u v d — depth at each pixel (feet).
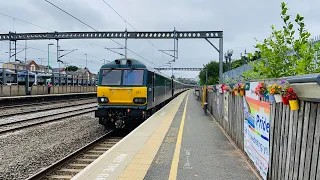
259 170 19.60
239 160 24.07
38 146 37.91
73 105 100.58
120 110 48.78
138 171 21.27
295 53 22.89
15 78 119.65
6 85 106.83
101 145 39.52
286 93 13.17
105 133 49.24
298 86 12.40
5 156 32.68
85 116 69.10
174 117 55.36
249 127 22.81
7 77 114.32
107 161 23.89
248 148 23.34
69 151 36.78
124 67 49.52
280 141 15.62
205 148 28.71
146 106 49.01
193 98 141.08
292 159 13.94
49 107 90.89
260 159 19.34
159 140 32.76
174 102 105.40
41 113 73.10
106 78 49.34
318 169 11.31
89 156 33.45
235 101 30.35
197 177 19.95
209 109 65.36
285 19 24.00
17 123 55.72
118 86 48.60
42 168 29.48
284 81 13.51
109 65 49.96
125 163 23.35
